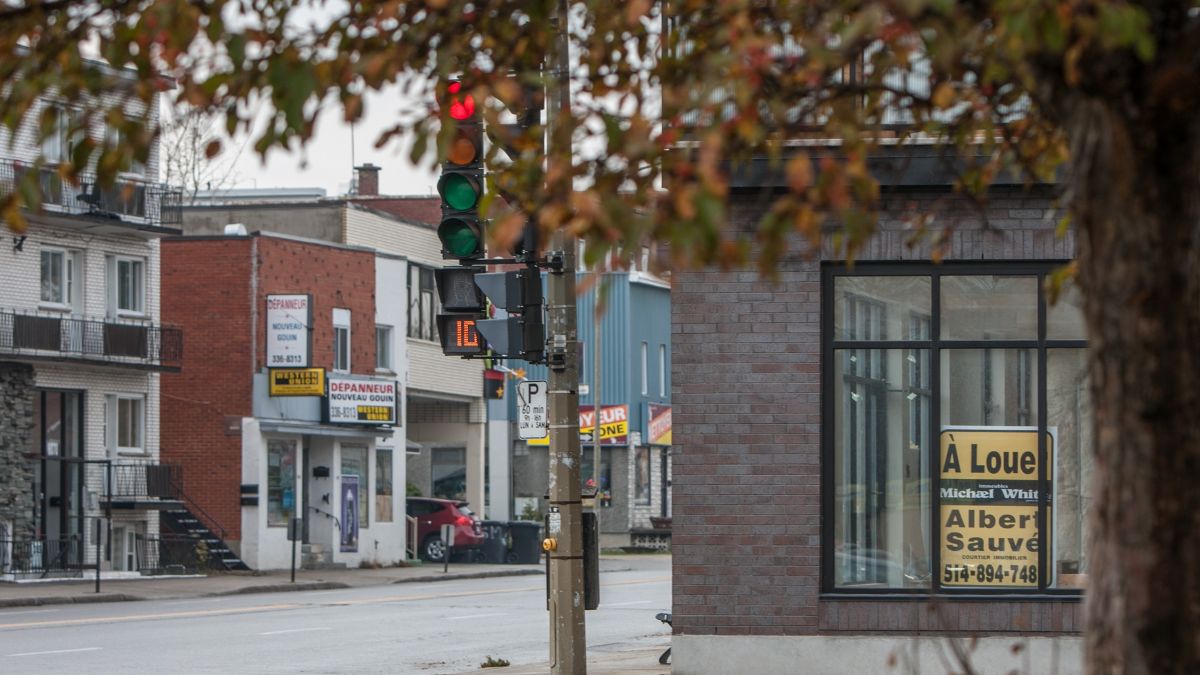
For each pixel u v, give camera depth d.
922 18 6.59
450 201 17.42
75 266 53.75
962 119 9.19
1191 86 6.64
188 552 56.88
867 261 19.34
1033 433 19.47
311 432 61.44
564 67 14.91
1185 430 6.84
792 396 19.28
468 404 75.06
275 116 7.30
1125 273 6.87
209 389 60.06
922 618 19.22
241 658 26.36
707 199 6.00
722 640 19.19
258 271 60.22
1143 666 6.86
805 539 19.22
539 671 23.38
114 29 7.62
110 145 7.52
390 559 65.94
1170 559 6.84
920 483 19.56
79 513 53.00
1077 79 6.82
